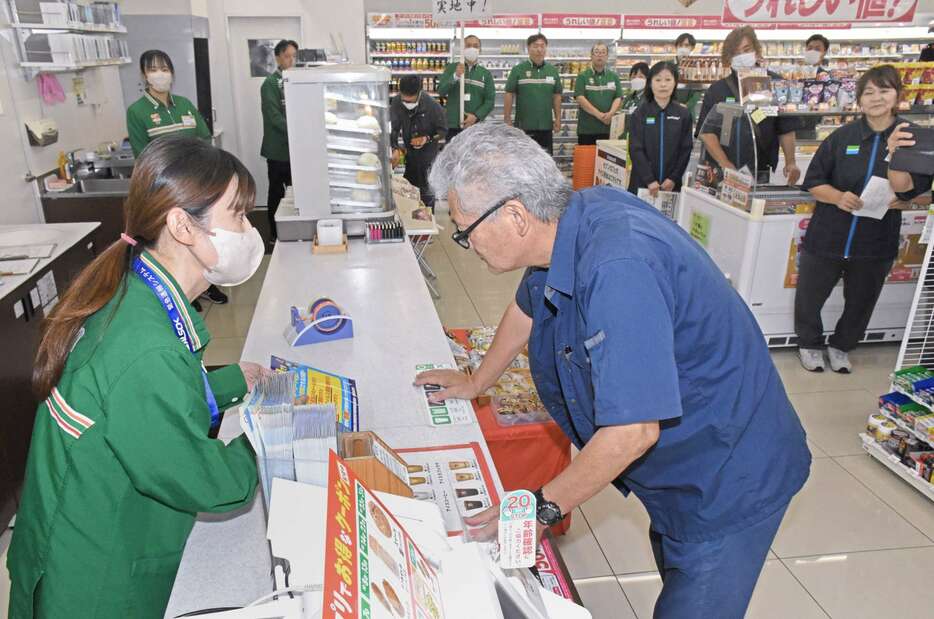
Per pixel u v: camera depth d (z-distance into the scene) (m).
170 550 1.21
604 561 2.54
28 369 2.84
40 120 4.20
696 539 1.40
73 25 4.25
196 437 1.08
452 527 1.28
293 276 2.88
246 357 2.09
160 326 1.10
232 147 7.86
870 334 4.36
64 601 1.14
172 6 6.41
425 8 10.04
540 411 2.21
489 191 1.21
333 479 0.84
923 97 4.32
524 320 1.76
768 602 2.34
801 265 3.98
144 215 1.15
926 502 2.89
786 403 1.44
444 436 1.68
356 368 2.03
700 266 1.25
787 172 4.76
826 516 2.79
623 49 10.17
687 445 1.33
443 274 5.79
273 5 7.52
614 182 6.30
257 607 0.82
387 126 3.36
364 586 0.71
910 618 2.29
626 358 1.08
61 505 1.10
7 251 3.14
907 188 3.53
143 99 4.79
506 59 9.98
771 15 4.63
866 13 4.62
